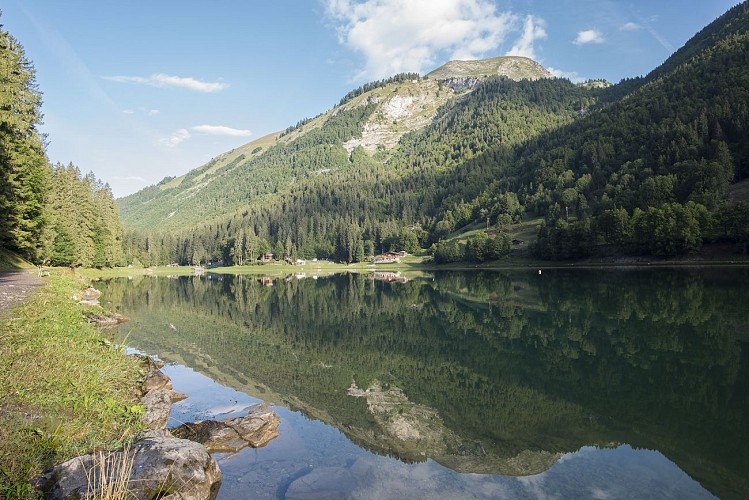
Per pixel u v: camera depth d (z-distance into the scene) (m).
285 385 18.36
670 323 29.20
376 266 159.00
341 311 43.84
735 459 10.82
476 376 19.47
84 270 93.31
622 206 113.25
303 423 13.77
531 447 11.83
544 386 17.62
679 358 20.81
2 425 8.69
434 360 22.70
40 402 10.37
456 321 34.78
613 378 18.28
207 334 30.75
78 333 18.78
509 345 25.53
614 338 25.73
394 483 9.69
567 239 106.44
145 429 10.87
